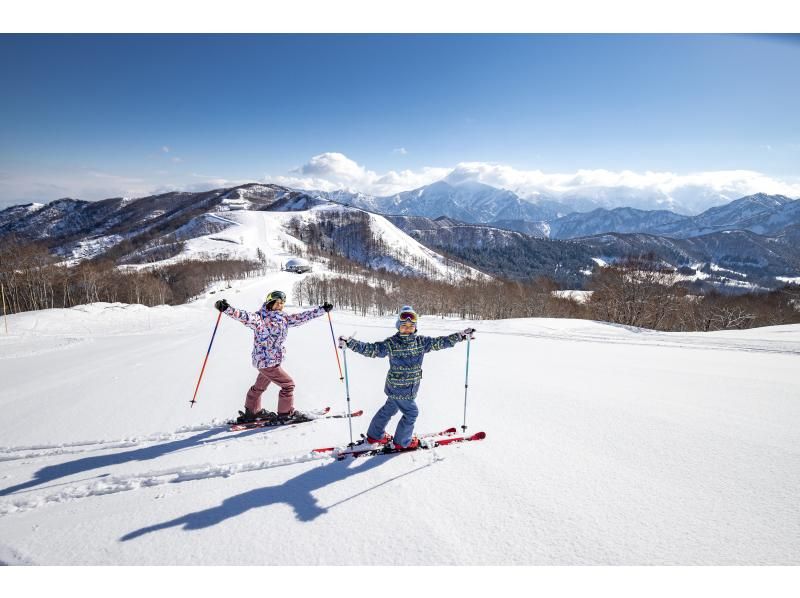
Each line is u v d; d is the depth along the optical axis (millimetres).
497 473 3824
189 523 3123
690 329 40156
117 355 12242
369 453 4281
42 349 14242
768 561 2648
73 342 16219
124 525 3113
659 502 3305
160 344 14875
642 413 5523
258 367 5180
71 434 5129
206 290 87438
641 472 3814
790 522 3020
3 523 3166
